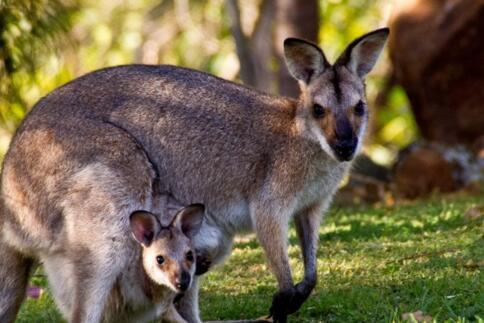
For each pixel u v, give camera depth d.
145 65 12.37
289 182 12.01
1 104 18.34
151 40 30.19
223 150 12.11
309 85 12.11
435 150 22.33
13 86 18.14
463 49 22.89
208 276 13.91
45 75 19.69
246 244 15.88
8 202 11.67
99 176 11.43
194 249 11.70
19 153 11.65
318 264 13.93
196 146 12.09
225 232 12.39
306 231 12.41
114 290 11.44
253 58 25.98
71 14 20.14
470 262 12.91
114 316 11.55
